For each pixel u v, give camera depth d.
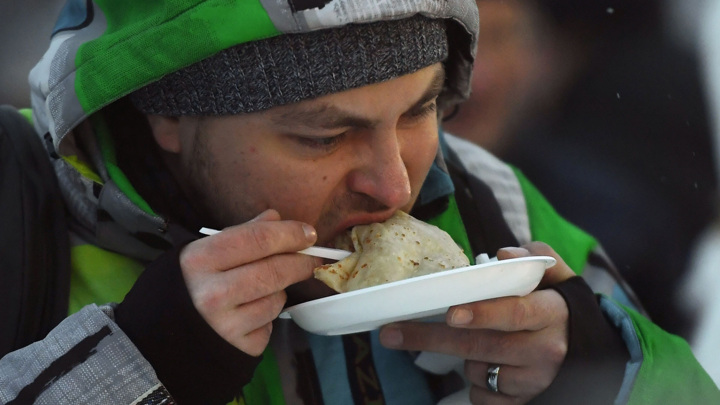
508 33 13.08
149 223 6.21
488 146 13.46
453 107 7.74
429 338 6.27
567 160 13.45
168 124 6.16
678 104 13.41
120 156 6.43
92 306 5.50
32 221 6.25
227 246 5.29
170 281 5.29
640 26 13.30
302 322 5.52
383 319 5.26
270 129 5.63
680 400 6.45
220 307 5.22
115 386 5.21
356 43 5.40
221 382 5.34
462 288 5.09
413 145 5.99
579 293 6.48
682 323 13.12
